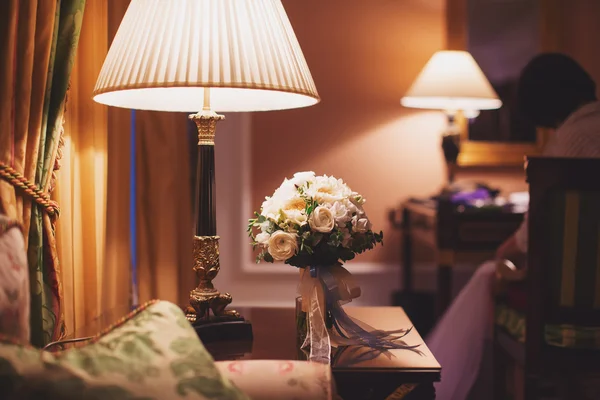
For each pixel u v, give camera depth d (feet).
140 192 7.55
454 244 10.43
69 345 4.78
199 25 4.48
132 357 3.10
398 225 13.38
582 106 8.08
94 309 5.95
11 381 2.73
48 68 4.99
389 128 13.64
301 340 4.93
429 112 13.60
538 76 8.22
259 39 4.56
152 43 4.47
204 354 3.27
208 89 5.06
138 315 3.45
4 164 4.52
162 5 4.55
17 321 3.36
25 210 4.80
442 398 8.63
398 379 4.33
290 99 5.40
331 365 4.37
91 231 5.91
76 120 5.82
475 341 8.67
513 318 7.35
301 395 3.59
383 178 13.70
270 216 4.77
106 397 2.82
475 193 11.48
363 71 13.57
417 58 13.53
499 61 13.41
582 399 8.00
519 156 13.48
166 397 2.94
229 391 3.10
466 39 13.42
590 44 13.34
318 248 4.71
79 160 5.87
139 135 7.48
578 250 6.41
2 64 4.48
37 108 4.86
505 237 10.46
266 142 13.65
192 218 9.57
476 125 13.50
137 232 7.54
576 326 6.52
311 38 13.52
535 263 6.51
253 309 6.34
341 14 13.51
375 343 4.82
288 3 13.48
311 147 13.66
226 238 13.67
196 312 5.07
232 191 13.65
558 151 7.82
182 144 8.14
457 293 13.62
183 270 8.06
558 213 6.41
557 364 6.59
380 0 13.50
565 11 13.33
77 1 5.21
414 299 13.00
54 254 5.12
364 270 13.74
